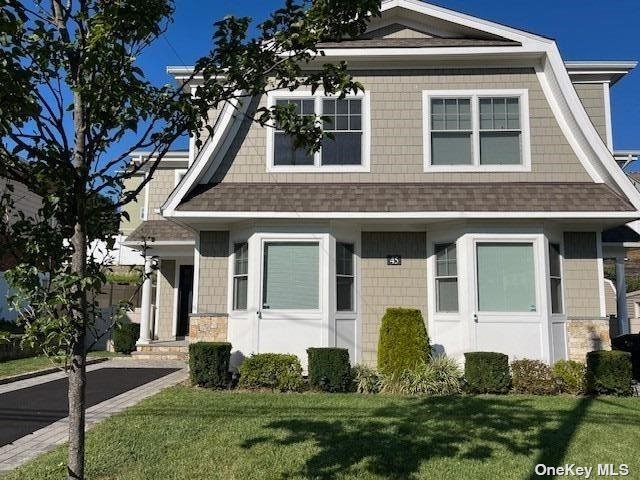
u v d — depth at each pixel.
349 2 3.57
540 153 10.55
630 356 9.09
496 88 10.77
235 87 3.82
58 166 3.16
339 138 10.77
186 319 15.95
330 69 3.91
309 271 10.12
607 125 12.03
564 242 10.54
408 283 10.65
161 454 5.45
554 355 9.84
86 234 3.43
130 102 3.24
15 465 5.31
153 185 15.56
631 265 33.16
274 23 3.76
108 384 9.98
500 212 9.70
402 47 10.56
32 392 9.37
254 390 9.12
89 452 5.48
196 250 10.80
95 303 3.42
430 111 10.79
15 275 2.99
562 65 10.30
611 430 6.48
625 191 9.79
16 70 2.78
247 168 10.71
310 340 9.92
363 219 10.00
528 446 5.84
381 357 9.35
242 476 4.87
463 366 9.78
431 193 10.14
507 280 9.96
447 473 5.02
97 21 3.04
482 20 10.88
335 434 6.18
